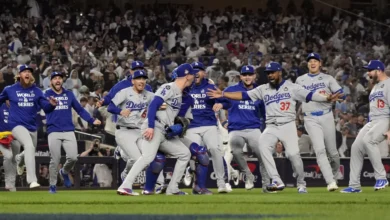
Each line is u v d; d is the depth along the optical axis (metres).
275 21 67.88
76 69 46.97
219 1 73.06
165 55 52.25
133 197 27.72
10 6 59.38
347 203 24.61
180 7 70.38
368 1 75.44
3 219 18.41
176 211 21.09
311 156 42.91
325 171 31.81
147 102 30.59
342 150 45.84
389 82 31.48
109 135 42.69
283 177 39.72
